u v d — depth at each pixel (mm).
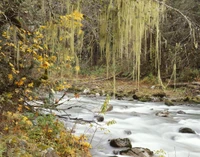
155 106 12461
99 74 20500
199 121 9594
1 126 4598
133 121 9430
